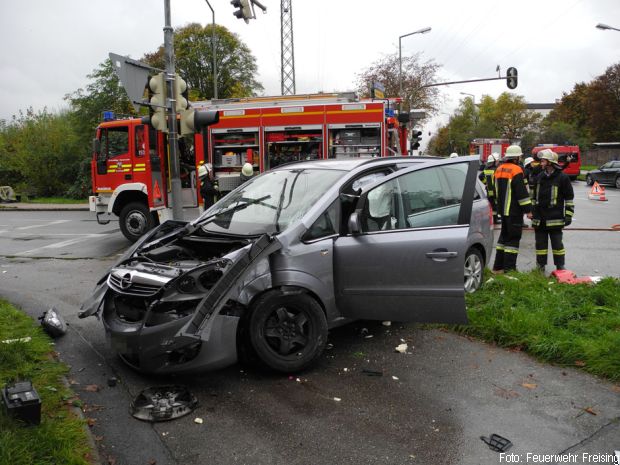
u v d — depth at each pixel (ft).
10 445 9.61
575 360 14.78
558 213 24.53
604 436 11.15
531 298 19.10
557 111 212.23
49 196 100.17
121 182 38.86
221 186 39.88
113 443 10.95
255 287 13.64
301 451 10.66
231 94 136.56
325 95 40.57
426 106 127.54
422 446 10.82
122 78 26.91
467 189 15.39
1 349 14.74
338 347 16.26
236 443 10.96
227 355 13.44
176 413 12.09
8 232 46.75
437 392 13.25
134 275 13.75
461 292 14.56
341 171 16.47
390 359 15.33
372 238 15.02
